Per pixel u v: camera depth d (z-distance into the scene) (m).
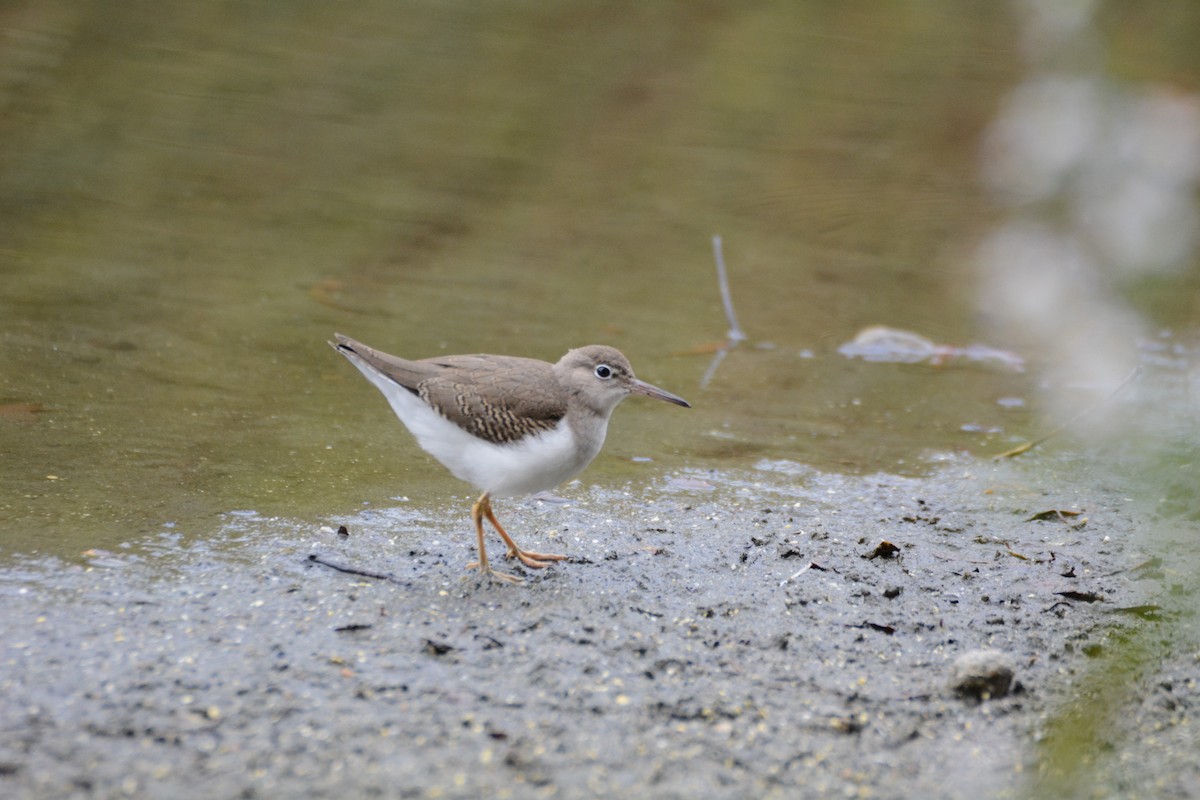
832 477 12.12
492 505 11.06
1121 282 10.41
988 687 8.23
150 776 6.87
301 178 19.05
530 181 19.70
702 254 18.02
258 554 9.65
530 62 23.56
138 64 21.83
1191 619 9.39
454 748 7.30
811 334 15.96
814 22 26.05
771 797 7.11
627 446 12.65
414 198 18.81
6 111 19.56
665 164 20.55
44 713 7.33
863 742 7.68
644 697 7.96
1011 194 18.78
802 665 8.53
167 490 10.73
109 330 14.24
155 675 7.80
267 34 23.64
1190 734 7.95
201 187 18.45
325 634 8.48
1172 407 13.91
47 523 9.86
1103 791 7.32
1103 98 9.91
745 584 9.70
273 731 7.32
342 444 12.16
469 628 8.70
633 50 24.30
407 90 22.11
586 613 9.04
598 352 10.16
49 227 16.78
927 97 22.83
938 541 10.78
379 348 14.25
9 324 14.06
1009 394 14.53
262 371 13.68
